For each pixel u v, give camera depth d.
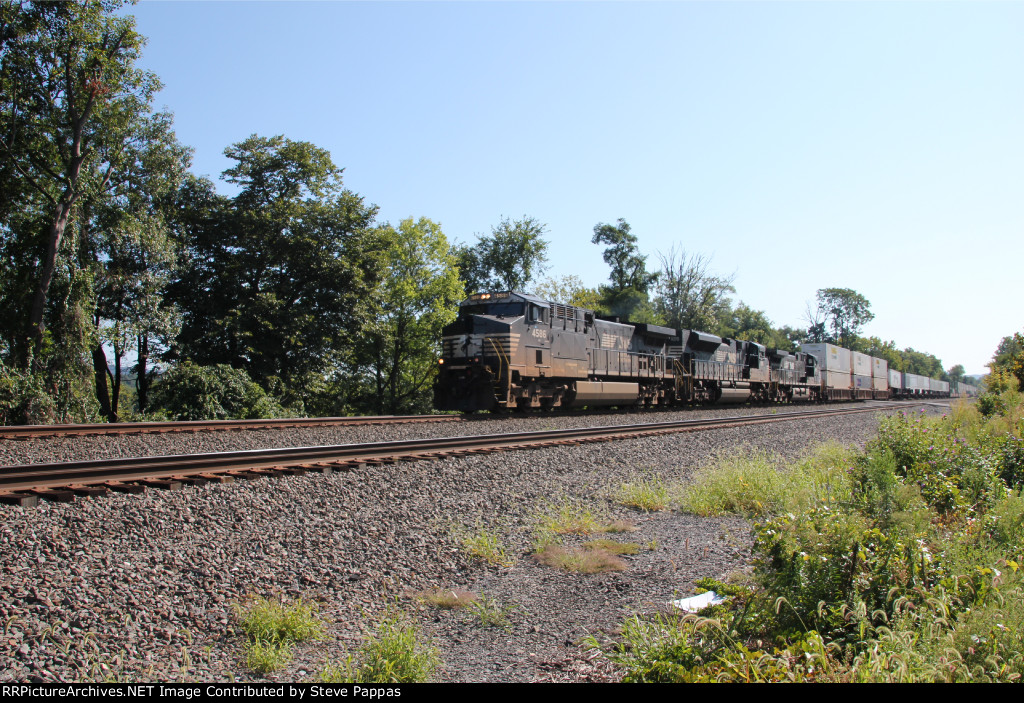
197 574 5.49
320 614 5.24
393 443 11.03
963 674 3.50
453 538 7.17
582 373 23.22
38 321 22.06
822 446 14.41
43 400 19.75
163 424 15.12
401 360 41.94
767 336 79.50
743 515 8.62
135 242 26.92
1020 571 4.86
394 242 37.66
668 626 4.77
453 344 20.84
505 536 7.50
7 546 5.38
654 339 29.11
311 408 35.19
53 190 23.89
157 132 28.22
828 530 4.86
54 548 5.49
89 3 23.05
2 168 23.33
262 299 30.14
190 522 6.49
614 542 7.39
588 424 18.42
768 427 19.30
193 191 31.81
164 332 28.42
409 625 5.05
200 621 4.89
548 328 21.52
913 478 8.56
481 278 52.59
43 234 24.11
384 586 5.90
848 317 108.75
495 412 20.84
